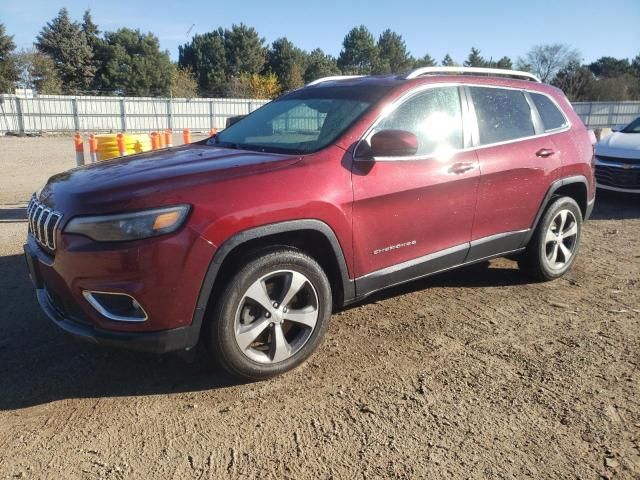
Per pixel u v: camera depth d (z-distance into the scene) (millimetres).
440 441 2801
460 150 4121
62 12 59438
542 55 59125
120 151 8727
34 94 40375
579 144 5078
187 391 3268
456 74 4426
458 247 4184
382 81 4152
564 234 5098
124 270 2875
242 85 59188
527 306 4547
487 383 3346
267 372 3326
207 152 3855
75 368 3518
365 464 2635
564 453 2707
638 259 5934
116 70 57781
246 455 2701
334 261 3512
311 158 3453
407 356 3680
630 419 2977
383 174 3627
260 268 3172
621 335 4012
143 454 2707
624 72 80500
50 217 3123
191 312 3012
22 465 2621
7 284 5012
